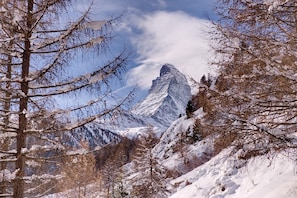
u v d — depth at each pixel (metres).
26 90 6.96
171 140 49.34
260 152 6.48
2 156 6.74
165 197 23.97
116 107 6.73
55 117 6.82
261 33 6.54
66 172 7.12
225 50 6.80
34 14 7.00
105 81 6.77
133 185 24.84
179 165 34.78
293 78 6.04
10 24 6.62
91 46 6.93
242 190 13.00
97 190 23.00
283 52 6.43
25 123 6.86
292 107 6.18
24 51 7.01
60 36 6.95
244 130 6.38
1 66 7.17
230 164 15.51
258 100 6.24
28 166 7.17
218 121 6.61
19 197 6.60
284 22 6.35
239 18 6.72
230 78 6.63
